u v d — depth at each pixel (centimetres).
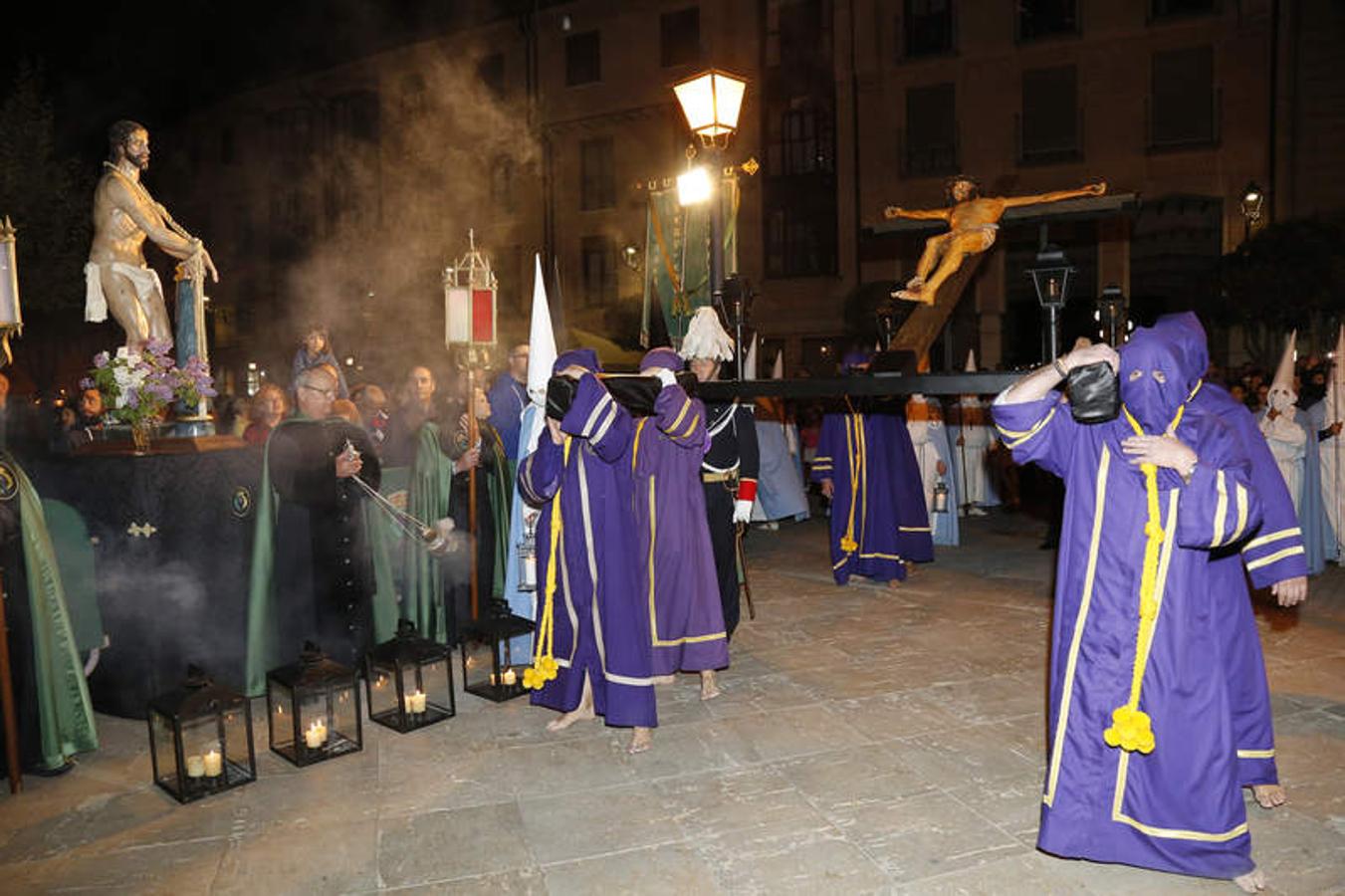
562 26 3009
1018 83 2391
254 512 521
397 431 646
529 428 543
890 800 399
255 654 514
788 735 475
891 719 493
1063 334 2378
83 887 347
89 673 523
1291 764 424
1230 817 306
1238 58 2184
